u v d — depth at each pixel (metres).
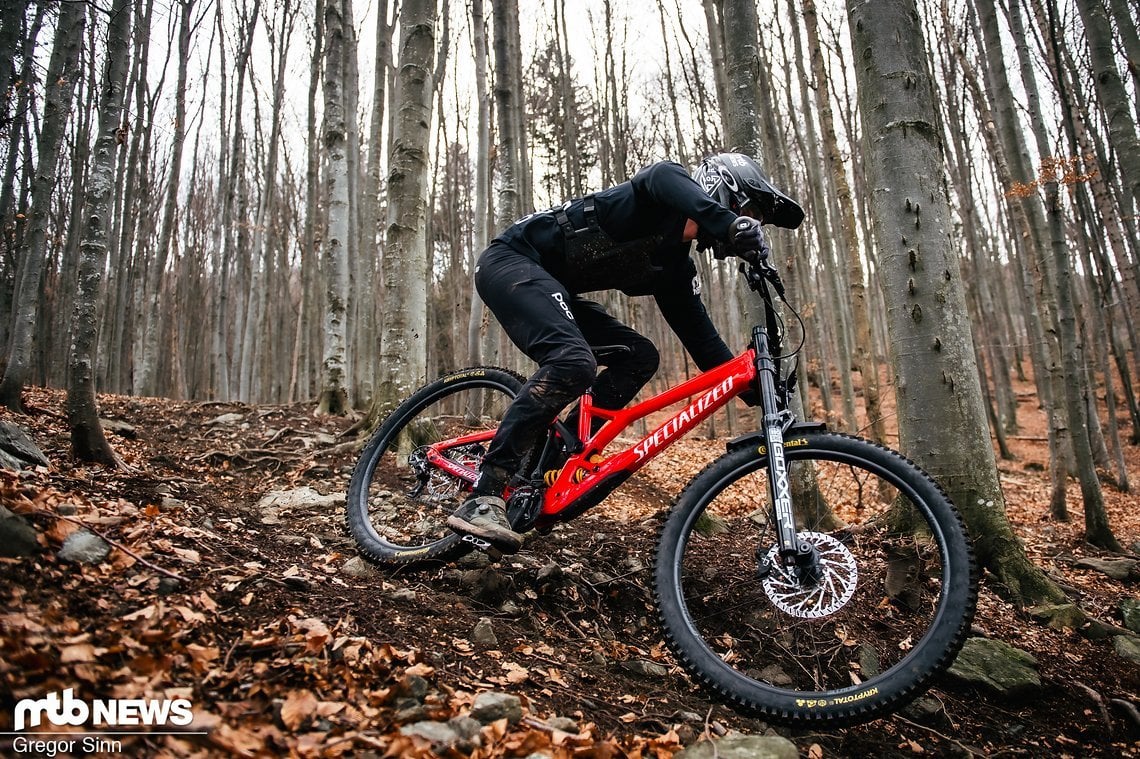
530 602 2.61
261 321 18.11
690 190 2.17
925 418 3.48
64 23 5.55
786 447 2.21
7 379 4.87
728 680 2.03
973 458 3.39
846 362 12.02
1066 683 2.65
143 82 11.45
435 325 18.59
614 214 2.36
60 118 5.44
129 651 1.55
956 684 2.57
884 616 2.86
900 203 3.60
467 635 2.21
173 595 1.88
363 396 10.63
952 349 3.47
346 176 7.63
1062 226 6.23
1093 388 12.48
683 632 2.11
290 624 1.86
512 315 2.41
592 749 1.62
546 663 2.18
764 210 2.44
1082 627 2.99
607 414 2.62
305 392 13.13
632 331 2.74
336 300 7.14
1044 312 7.88
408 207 5.41
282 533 2.91
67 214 12.09
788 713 1.95
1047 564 4.05
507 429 2.36
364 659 1.80
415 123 5.46
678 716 2.04
